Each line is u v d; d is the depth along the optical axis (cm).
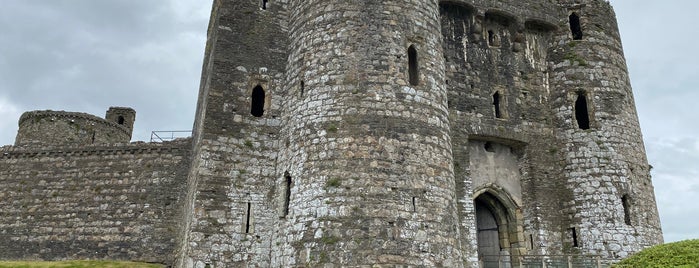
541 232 2086
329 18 1828
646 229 2103
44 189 2572
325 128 1688
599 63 2322
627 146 2212
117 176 2512
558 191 2175
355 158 1623
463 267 1820
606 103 2256
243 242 1772
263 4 2097
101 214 2458
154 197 2433
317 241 1562
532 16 2345
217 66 1953
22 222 2525
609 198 2098
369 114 1675
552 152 2225
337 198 1584
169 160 2486
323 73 1767
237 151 1872
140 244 2369
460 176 2016
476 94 2170
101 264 2239
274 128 1938
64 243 2447
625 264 1619
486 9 2273
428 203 1628
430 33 1873
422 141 1697
